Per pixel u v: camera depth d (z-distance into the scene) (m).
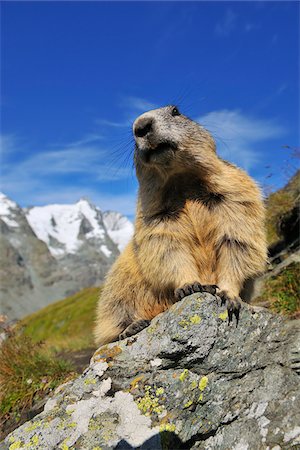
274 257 1.20
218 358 0.55
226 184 0.63
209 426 0.53
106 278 0.79
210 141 0.67
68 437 0.52
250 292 0.68
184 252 0.62
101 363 0.57
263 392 0.56
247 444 0.53
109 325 0.75
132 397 0.54
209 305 0.56
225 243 0.63
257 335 0.58
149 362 0.56
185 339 0.55
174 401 0.53
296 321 0.63
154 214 0.65
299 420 0.54
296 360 0.57
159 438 0.51
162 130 0.62
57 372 0.96
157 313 0.70
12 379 0.93
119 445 0.51
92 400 0.55
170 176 0.64
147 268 0.64
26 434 0.53
